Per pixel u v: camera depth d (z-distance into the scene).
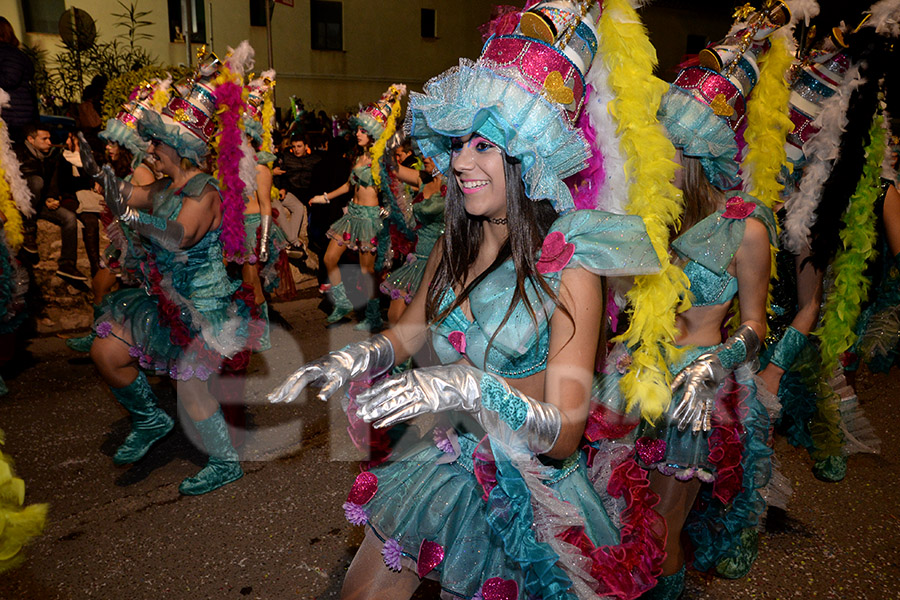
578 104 1.52
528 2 1.58
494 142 1.48
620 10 1.76
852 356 3.48
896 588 2.72
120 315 3.13
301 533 2.96
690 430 2.15
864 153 2.77
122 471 3.46
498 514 1.50
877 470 3.66
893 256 3.15
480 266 1.63
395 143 5.69
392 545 1.59
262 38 16.33
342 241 5.81
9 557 1.53
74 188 5.32
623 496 1.81
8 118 5.14
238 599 2.55
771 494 2.71
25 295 4.91
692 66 2.28
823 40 2.86
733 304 2.36
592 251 1.41
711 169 2.26
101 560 2.75
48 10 14.12
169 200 3.07
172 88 3.04
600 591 1.55
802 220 2.76
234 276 4.44
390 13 17.56
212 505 3.16
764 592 2.67
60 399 4.26
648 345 1.95
